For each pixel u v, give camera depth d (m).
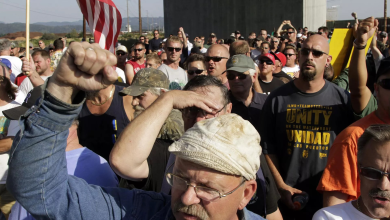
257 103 3.96
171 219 1.49
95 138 3.67
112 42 3.99
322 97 3.21
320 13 27.53
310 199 3.13
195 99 1.68
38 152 1.22
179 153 1.31
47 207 1.30
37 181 1.24
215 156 1.25
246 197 1.47
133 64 8.03
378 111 2.68
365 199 1.91
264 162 2.47
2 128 3.72
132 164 1.59
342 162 2.53
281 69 6.36
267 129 3.35
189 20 33.56
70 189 1.41
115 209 1.50
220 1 31.38
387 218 1.90
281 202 3.10
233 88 3.90
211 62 4.93
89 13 3.90
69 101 1.21
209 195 1.30
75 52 1.08
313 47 3.12
